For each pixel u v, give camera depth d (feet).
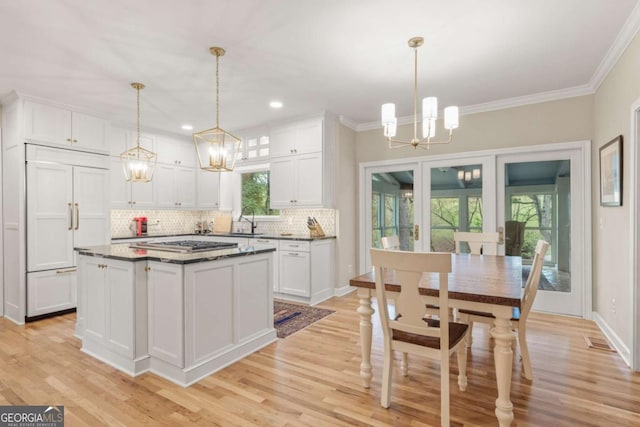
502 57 9.20
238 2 6.75
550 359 8.40
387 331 6.40
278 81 10.78
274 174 15.66
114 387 7.25
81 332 10.00
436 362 8.39
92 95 11.81
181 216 19.44
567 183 11.98
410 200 15.12
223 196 18.71
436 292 5.98
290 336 10.24
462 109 13.43
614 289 9.32
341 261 15.44
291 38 8.16
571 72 10.19
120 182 15.38
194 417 6.19
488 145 13.11
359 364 8.33
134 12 7.05
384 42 8.37
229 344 8.45
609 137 9.70
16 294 11.74
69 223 12.70
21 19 7.25
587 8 7.01
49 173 12.21
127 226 16.84
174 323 7.49
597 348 9.05
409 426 5.90
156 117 14.65
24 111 11.60
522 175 12.75
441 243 14.28
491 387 7.16
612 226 9.50
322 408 6.46
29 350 9.21
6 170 12.18
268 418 6.16
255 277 9.28
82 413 6.31
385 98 12.44
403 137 15.11
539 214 12.48
